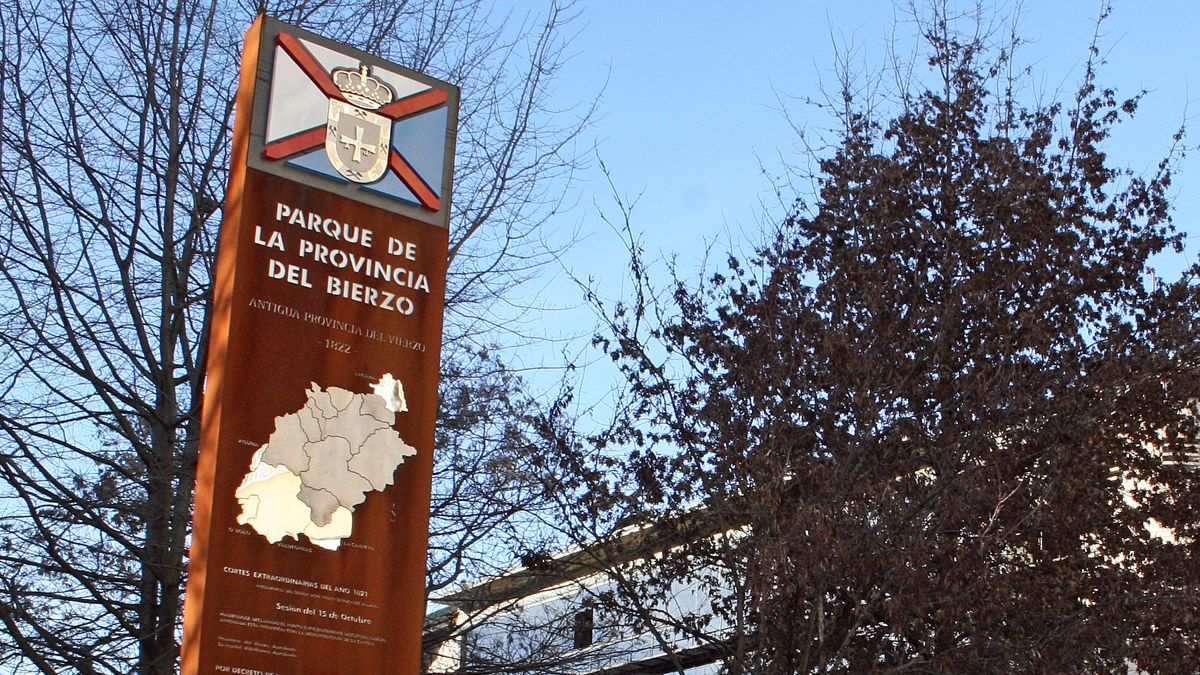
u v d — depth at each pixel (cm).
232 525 1195
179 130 1764
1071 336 1736
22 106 1681
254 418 1235
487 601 1783
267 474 1225
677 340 1764
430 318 1362
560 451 1723
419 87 1438
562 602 1989
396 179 1389
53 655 1484
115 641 1508
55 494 1509
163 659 1491
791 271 1759
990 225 1780
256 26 1366
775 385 1681
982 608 1536
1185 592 1534
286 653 1186
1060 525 1612
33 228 1650
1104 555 1661
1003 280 1738
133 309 1669
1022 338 1709
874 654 1562
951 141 1852
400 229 1375
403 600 1256
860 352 1664
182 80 1773
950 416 1644
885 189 1794
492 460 1717
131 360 1650
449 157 1433
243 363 1246
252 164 1313
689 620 1686
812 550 1491
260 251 1288
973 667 1524
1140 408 1720
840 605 1574
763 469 1617
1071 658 1534
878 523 1540
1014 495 1622
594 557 1750
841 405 1669
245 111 1334
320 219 1331
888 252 1761
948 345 1686
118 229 1702
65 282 1647
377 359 1318
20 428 1535
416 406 1324
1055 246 1767
